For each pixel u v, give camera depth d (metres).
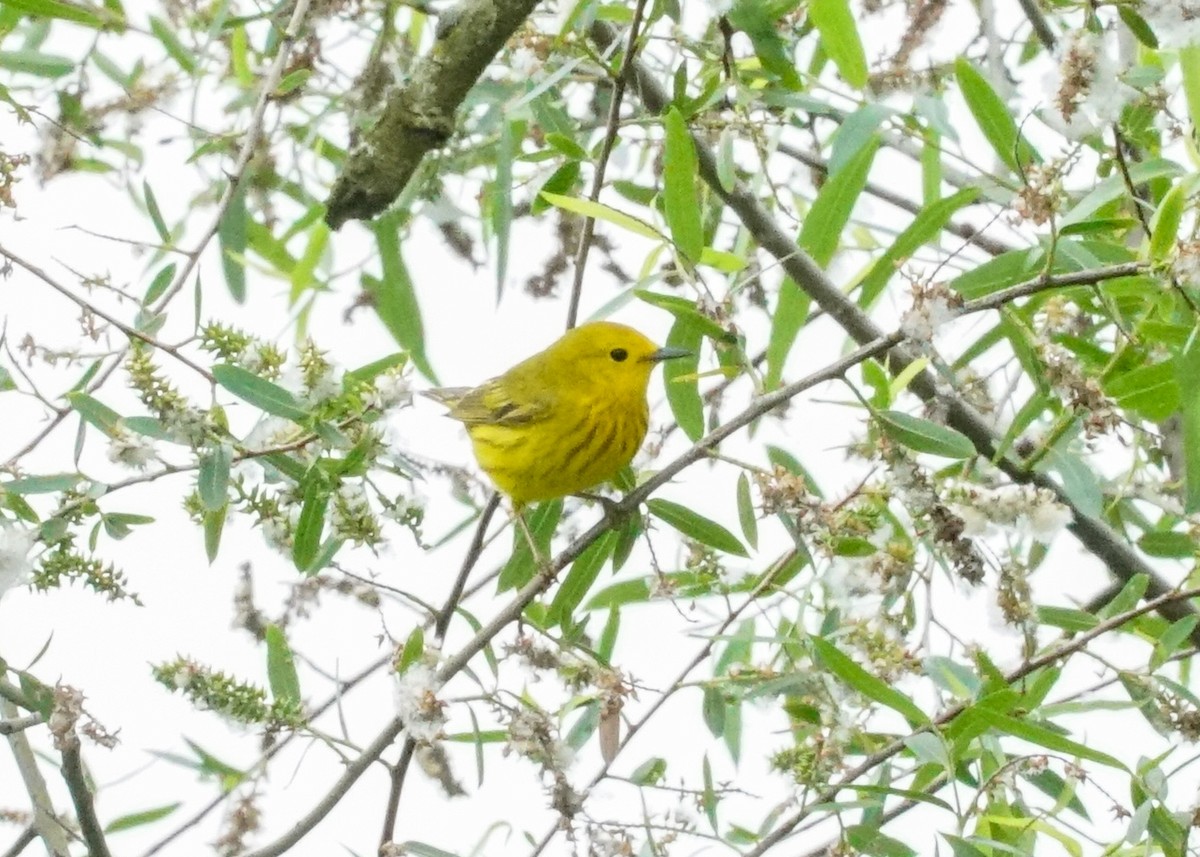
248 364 8.58
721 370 9.30
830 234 10.94
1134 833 8.43
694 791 9.19
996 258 10.42
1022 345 8.88
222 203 9.68
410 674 8.50
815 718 9.15
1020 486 9.32
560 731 9.28
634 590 10.91
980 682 8.90
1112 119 8.28
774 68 10.50
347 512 8.62
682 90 10.16
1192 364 8.88
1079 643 8.93
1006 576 8.95
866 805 8.67
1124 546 11.04
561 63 10.84
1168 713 8.93
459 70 10.02
